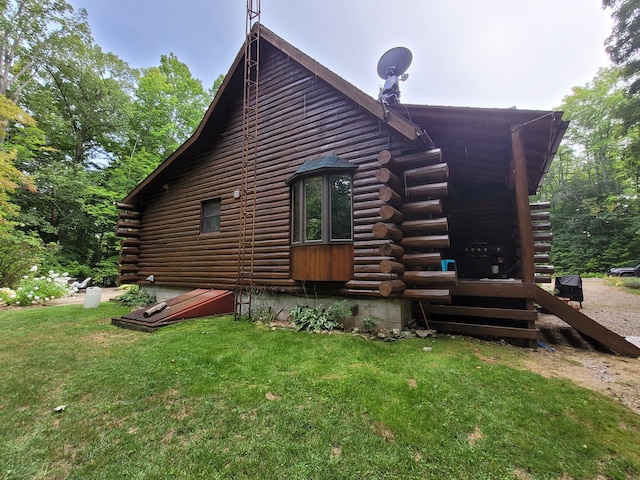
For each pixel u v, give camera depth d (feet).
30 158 45.88
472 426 7.05
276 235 19.74
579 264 63.31
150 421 7.41
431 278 14.47
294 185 18.76
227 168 23.59
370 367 10.48
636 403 8.36
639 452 6.23
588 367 11.30
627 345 12.90
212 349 12.51
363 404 7.95
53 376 10.17
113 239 60.64
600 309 27.43
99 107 55.62
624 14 34.37
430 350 12.41
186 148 25.03
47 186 48.21
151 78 59.00
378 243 15.60
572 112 69.15
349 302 16.28
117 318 18.25
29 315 21.31
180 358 11.52
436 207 14.76
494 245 25.58
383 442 6.46
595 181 66.49
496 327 14.61
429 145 15.37
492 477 5.50
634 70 35.88
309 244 17.04
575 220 64.75
